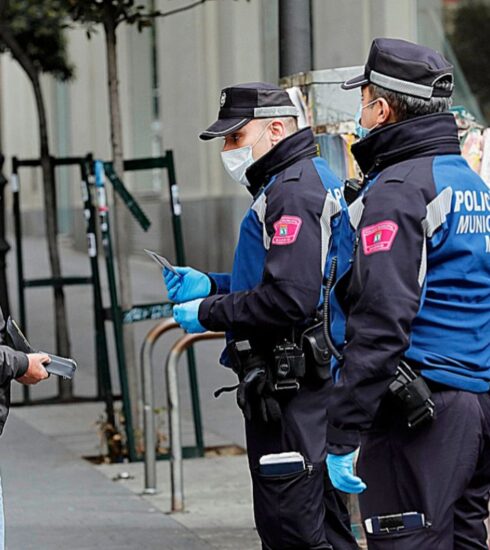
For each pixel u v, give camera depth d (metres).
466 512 6.13
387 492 5.83
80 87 33.66
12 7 17.42
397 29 17.58
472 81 19.55
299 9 9.34
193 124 25.25
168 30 26.44
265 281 6.82
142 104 28.78
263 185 7.13
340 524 7.64
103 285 27.11
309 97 8.95
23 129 41.53
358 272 5.53
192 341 10.51
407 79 5.80
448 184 5.66
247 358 7.11
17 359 6.41
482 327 5.78
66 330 15.67
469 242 5.71
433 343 5.70
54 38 18.17
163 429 13.65
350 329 5.50
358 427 5.48
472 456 5.76
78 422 14.61
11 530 9.93
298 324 7.04
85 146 33.56
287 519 7.08
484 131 8.82
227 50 23.61
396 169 5.69
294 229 6.80
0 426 6.42
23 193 41.34
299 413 7.13
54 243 15.65
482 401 5.80
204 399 15.88
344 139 8.86
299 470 7.02
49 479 11.76
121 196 12.36
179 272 7.48
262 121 7.20
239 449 13.09
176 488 10.46
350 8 18.53
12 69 42.62
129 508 10.63
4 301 15.85
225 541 9.56
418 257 5.52
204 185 24.95
